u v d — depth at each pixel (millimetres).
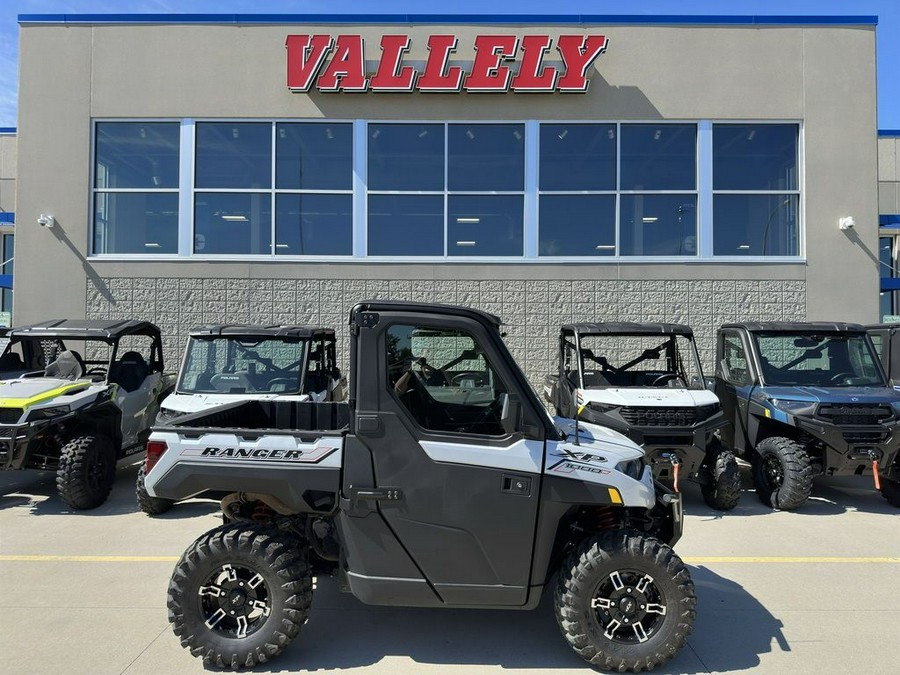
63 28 11242
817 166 11203
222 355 7238
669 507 3701
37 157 11164
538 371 11070
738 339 7680
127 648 3557
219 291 11094
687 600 3293
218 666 3324
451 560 3352
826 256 11148
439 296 11148
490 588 3365
